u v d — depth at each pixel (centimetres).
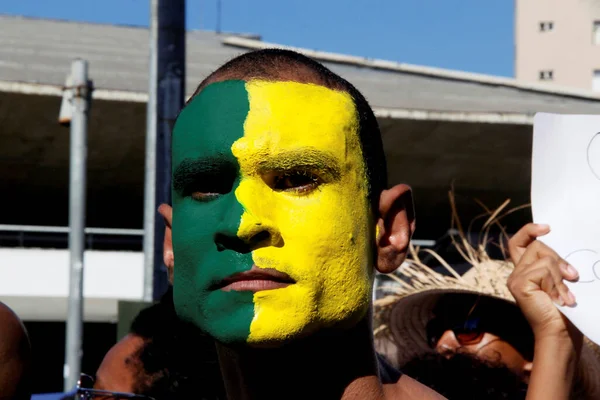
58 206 1483
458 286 328
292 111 187
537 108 1240
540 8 3838
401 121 1152
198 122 189
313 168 185
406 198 204
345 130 190
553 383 224
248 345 181
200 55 1424
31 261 1189
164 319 292
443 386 318
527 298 228
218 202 187
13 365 202
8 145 1228
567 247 230
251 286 181
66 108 731
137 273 1210
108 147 1227
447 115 1145
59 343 1273
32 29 1473
